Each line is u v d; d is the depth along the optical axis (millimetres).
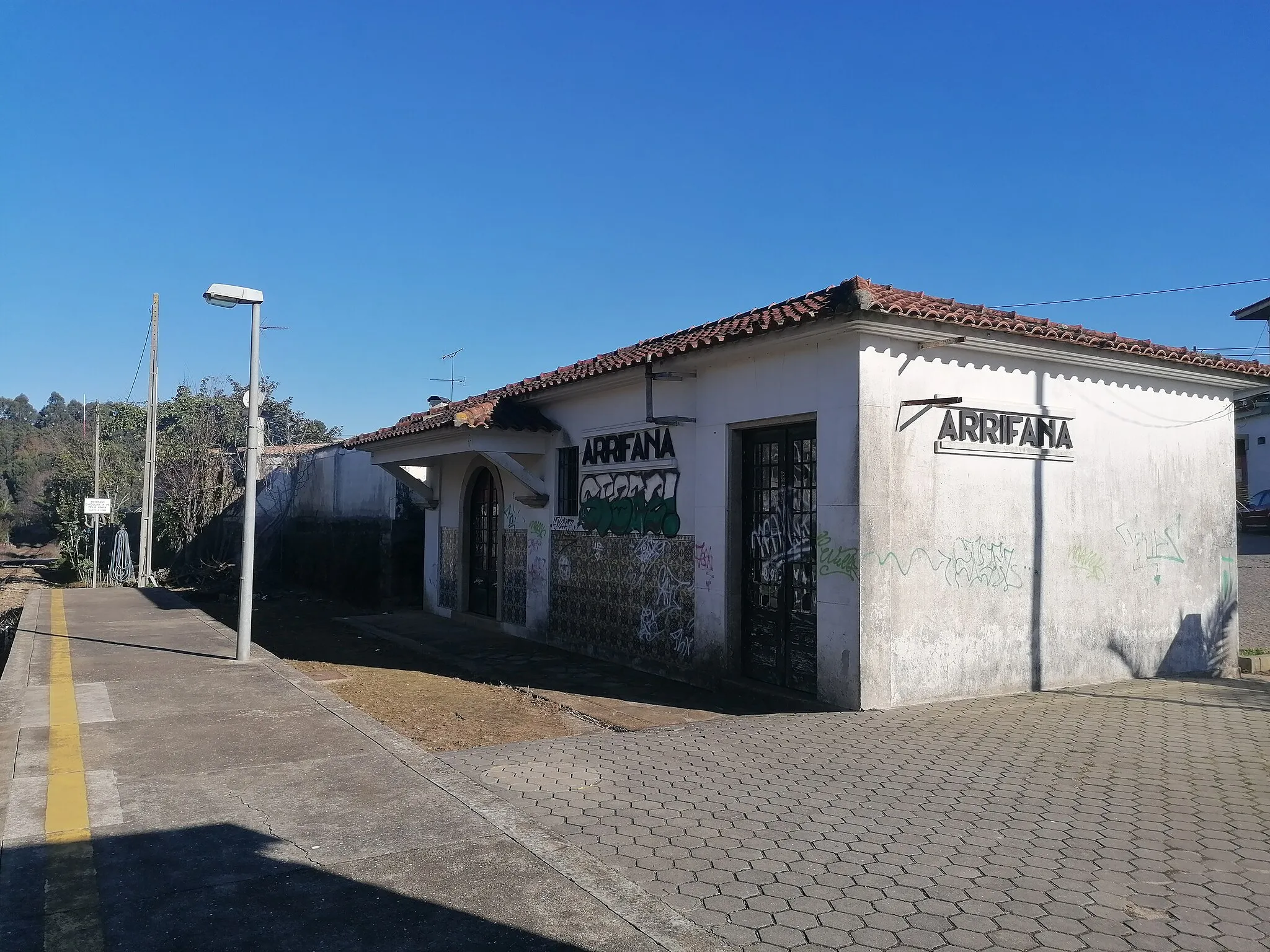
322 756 5859
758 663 9086
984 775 6027
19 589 25469
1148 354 9305
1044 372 9117
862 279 7645
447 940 3434
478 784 5340
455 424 11664
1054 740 7051
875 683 7859
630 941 3457
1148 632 9961
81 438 37344
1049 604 9133
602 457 11391
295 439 48156
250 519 9477
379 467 17859
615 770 6094
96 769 5520
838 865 4391
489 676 10234
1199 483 10492
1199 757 6625
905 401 8031
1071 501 9320
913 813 5219
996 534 8734
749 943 3566
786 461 8781
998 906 3943
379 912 3656
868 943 3586
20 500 56094
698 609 9578
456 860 4195
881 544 7871
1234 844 4754
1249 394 10945
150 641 10805
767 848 4609
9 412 91062
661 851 4562
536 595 12914
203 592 20844
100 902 3723
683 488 9914
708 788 5660
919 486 8164
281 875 3998
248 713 7004
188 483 25594
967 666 8516
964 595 8500
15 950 3326
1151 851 4641
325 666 10789
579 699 8945
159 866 4082
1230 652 10680
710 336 8844
